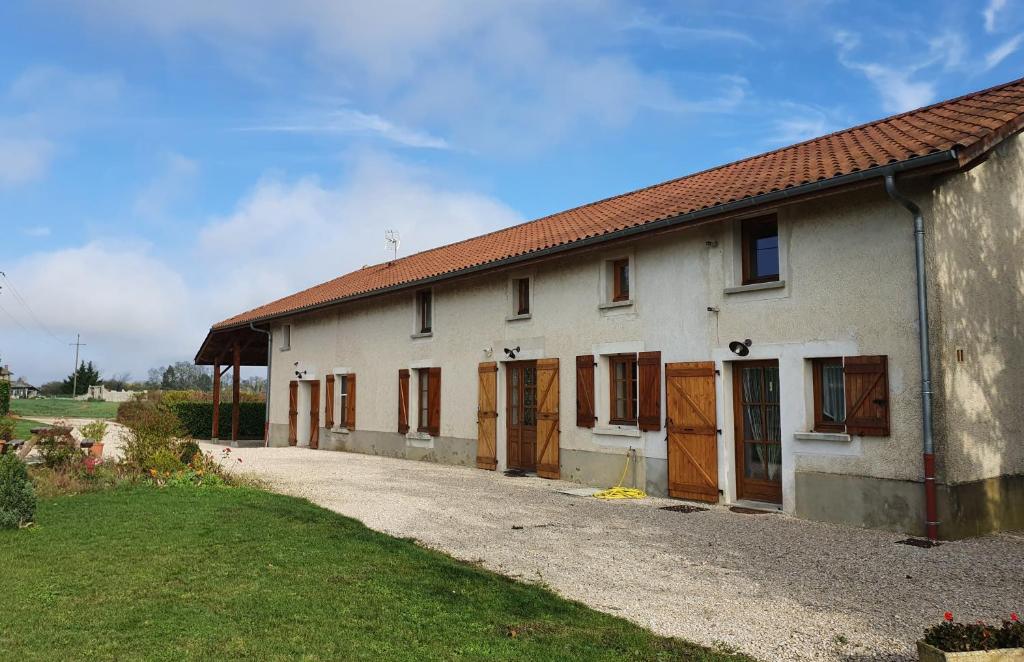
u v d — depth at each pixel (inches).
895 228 314.8
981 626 145.9
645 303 432.8
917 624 189.3
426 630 182.4
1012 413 329.4
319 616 190.5
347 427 748.0
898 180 298.4
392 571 236.8
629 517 346.6
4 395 1218.0
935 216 303.7
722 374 386.6
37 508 330.3
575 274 486.3
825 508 334.3
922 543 284.2
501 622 189.8
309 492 425.1
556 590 223.0
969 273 316.5
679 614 199.6
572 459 479.2
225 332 960.9
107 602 197.9
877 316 319.0
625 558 263.4
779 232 359.9
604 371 462.3
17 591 205.9
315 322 828.0
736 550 275.7
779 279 359.6
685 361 406.3
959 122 324.8
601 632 182.4
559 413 490.6
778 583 229.6
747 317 374.3
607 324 458.6
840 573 241.0
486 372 559.8
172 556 248.5
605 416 458.6
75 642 168.4
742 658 167.5
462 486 457.7
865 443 320.8
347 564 244.1
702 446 393.1
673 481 406.6
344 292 772.0
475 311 580.7
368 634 178.2
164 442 459.5
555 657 166.2
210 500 363.9
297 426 848.9
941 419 295.9
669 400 410.6
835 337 334.0
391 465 593.6
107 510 329.1
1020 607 202.8
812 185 319.9
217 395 996.6
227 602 199.9
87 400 2338.8
